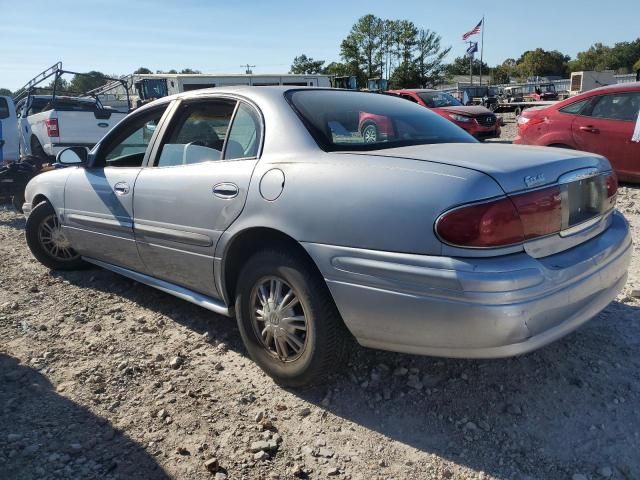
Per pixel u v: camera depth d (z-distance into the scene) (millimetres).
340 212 2615
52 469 2479
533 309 2340
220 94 3543
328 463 2527
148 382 3211
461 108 15445
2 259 5832
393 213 2459
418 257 2389
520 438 2629
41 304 4449
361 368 3238
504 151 2816
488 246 2312
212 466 2473
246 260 3291
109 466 2504
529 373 3131
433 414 2826
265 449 2605
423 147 2957
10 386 3180
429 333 2441
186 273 3574
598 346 3395
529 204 2412
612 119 8148
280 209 2844
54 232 5055
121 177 4004
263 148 3096
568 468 2436
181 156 3646
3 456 2555
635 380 3039
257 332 3158
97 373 3307
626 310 3873
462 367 3213
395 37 92500
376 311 2551
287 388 3109
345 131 3119
